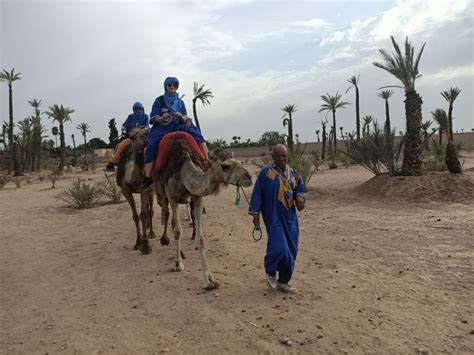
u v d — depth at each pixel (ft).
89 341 14.61
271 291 17.94
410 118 45.01
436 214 32.50
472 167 68.49
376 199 40.96
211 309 16.49
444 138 217.56
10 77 154.51
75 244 29.58
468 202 36.14
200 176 18.95
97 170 170.09
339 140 204.13
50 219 41.39
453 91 114.62
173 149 21.42
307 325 14.58
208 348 13.57
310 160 90.63
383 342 13.21
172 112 23.39
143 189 24.52
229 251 24.79
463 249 22.63
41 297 19.30
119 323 15.92
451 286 17.57
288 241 17.63
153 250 26.22
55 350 14.16
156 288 19.35
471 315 14.78
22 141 189.57
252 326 14.80
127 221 37.14
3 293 20.13
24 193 74.23
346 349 12.92
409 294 16.93
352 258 22.48
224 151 18.01
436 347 12.78
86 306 17.83
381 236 26.84
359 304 16.15
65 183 96.68
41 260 25.73
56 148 282.15
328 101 151.84
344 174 74.64
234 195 51.62
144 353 13.55
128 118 30.12
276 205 17.49
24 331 15.78
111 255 25.86
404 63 44.09
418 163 45.14
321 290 17.81
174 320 15.80
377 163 48.19
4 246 30.07
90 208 47.70
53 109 164.04
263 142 314.96
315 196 45.88
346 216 34.32
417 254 22.40
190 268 21.97
